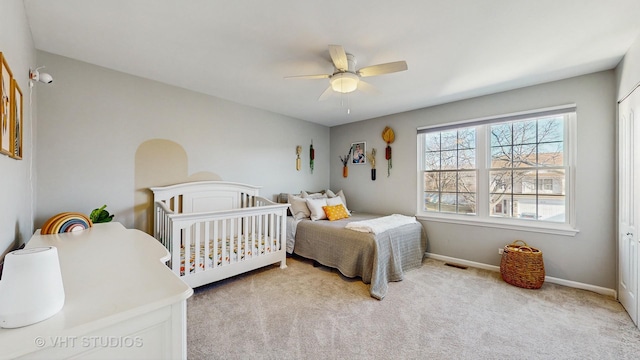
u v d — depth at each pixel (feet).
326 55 7.54
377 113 13.83
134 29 6.30
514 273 9.16
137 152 9.16
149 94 9.40
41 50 7.38
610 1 5.15
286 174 14.39
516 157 10.41
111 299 2.65
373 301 8.03
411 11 5.51
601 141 8.52
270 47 7.09
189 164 10.45
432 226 12.45
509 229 10.36
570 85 9.01
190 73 8.89
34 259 2.27
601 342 6.00
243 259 9.53
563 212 9.39
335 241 10.28
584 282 8.86
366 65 8.06
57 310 2.37
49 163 7.54
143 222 9.30
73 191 7.93
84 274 3.34
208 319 6.88
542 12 5.51
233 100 11.79
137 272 3.42
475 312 7.36
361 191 15.38
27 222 6.13
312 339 6.08
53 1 5.26
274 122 13.76
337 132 16.67
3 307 2.11
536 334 6.32
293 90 10.46
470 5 5.30
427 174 12.94
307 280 9.59
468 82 9.44
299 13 5.61
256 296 8.25
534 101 9.69
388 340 6.07
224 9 5.49
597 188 8.61
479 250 11.13
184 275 8.03
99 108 8.38
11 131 4.21
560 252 9.29
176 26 6.15
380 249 9.30
